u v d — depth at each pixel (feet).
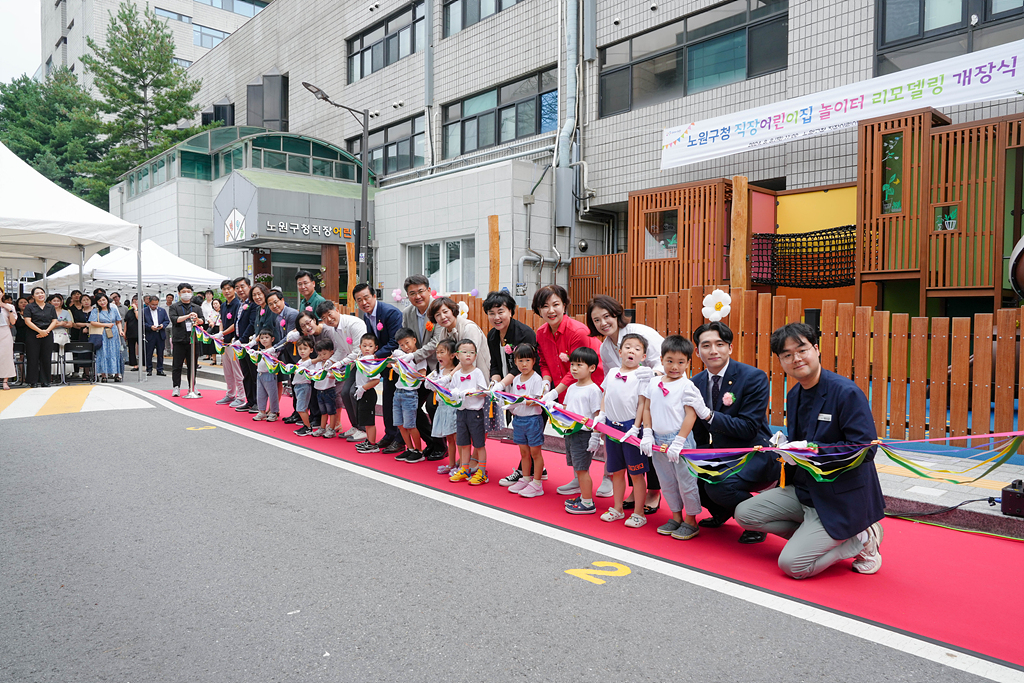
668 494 15.05
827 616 10.91
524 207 51.98
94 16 136.26
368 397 23.18
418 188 59.67
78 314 45.21
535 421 17.87
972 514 15.30
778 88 42.37
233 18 154.92
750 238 38.88
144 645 9.85
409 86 69.41
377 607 11.14
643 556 13.69
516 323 19.20
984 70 30.48
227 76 100.53
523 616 10.84
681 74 48.08
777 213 41.60
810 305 40.47
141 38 104.17
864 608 11.22
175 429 26.89
